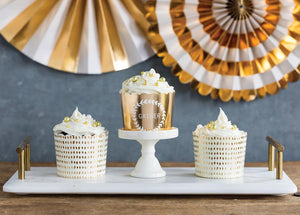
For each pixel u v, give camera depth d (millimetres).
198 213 881
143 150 1131
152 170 1105
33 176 1104
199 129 1110
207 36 1380
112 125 1427
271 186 1002
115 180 1056
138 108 1062
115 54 1396
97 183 1009
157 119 1069
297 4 1375
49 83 1415
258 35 1392
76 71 1398
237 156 1082
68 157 1074
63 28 1379
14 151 1419
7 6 1351
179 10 1354
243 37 1389
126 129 1089
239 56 1398
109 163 1401
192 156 1439
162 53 1371
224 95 1410
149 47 1393
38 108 1418
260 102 1452
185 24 1366
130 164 1389
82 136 1065
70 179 1065
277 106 1458
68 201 972
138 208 917
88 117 1123
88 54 1388
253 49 1401
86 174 1083
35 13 1360
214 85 1400
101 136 1095
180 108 1434
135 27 1384
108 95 1422
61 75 1414
